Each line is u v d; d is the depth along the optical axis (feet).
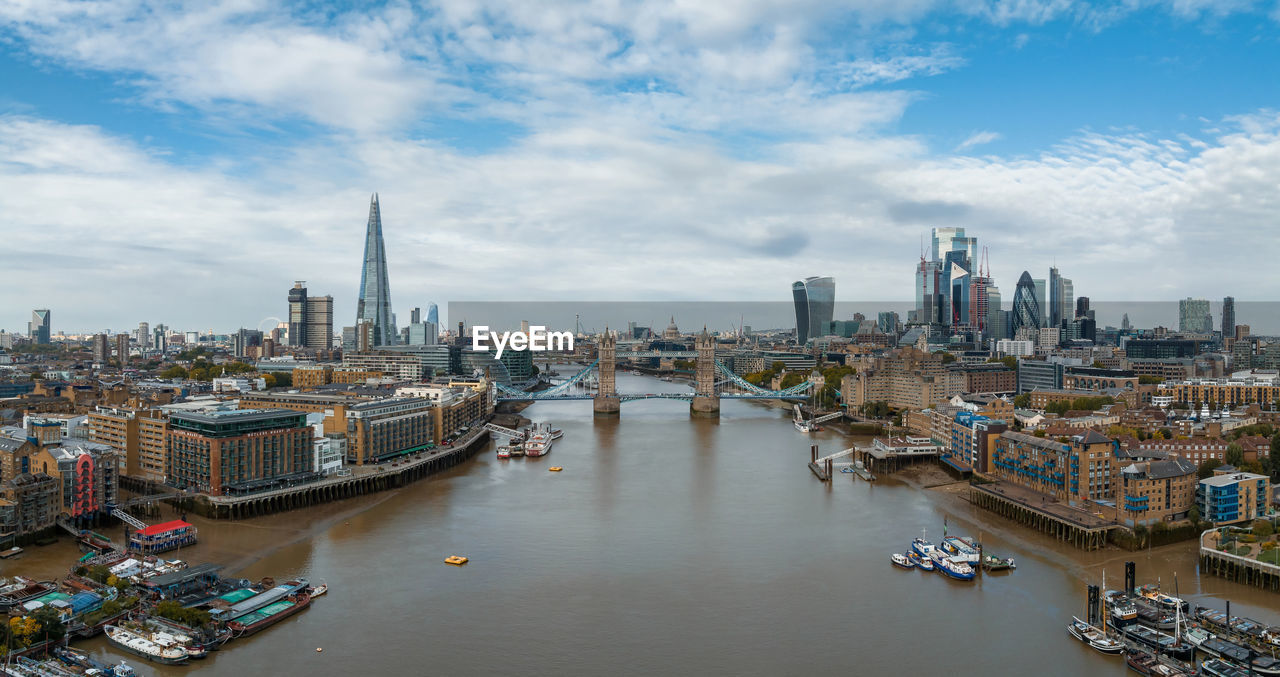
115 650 583.99
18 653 554.46
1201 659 571.69
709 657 580.71
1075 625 617.62
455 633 616.80
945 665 572.10
